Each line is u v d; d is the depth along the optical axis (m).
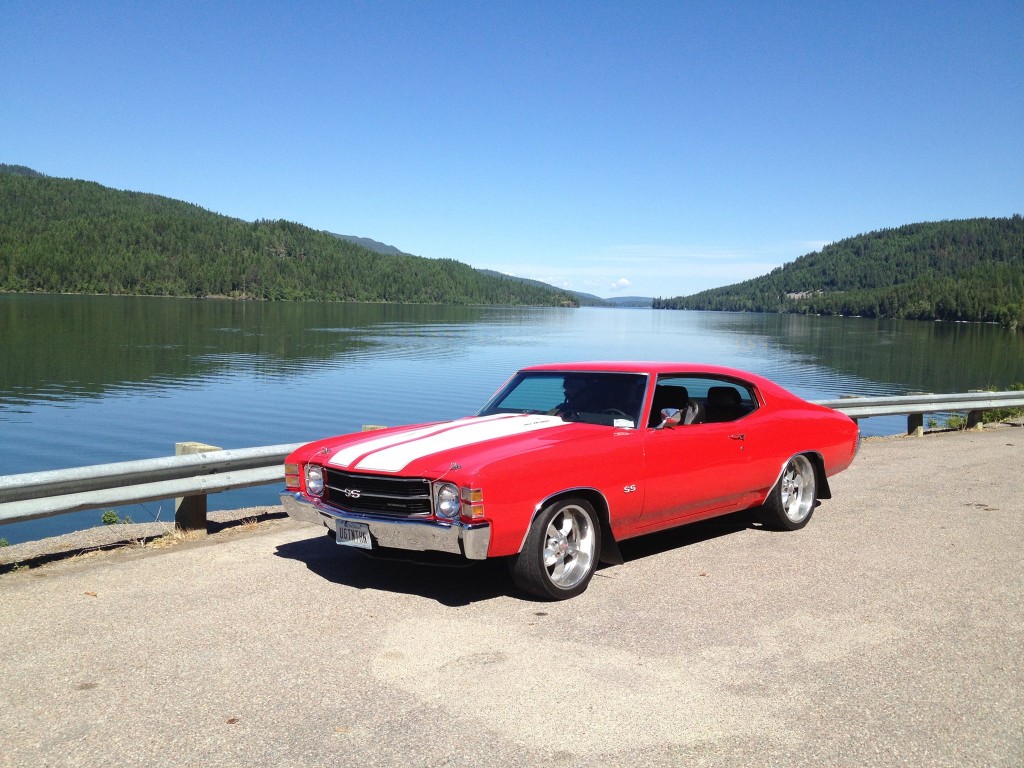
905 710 3.18
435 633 3.95
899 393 30.53
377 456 4.50
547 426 4.96
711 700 3.24
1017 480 8.52
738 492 5.72
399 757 2.75
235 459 6.09
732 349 65.12
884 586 4.80
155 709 3.10
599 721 3.04
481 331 89.38
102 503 5.27
